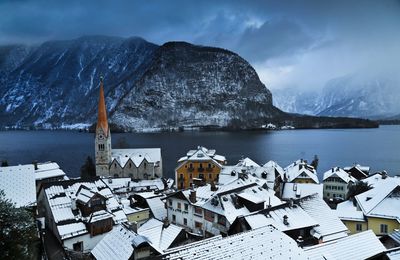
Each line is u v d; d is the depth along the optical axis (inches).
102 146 5007.4
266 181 3233.3
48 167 3853.3
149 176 4968.0
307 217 1982.0
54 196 2311.8
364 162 7332.7
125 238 1577.3
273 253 1259.8
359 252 1441.9
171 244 1765.5
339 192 4008.4
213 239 1398.9
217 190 2571.4
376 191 2466.8
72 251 1969.7
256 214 1916.8
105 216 2153.1
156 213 2669.8
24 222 1075.3
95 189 2474.2
